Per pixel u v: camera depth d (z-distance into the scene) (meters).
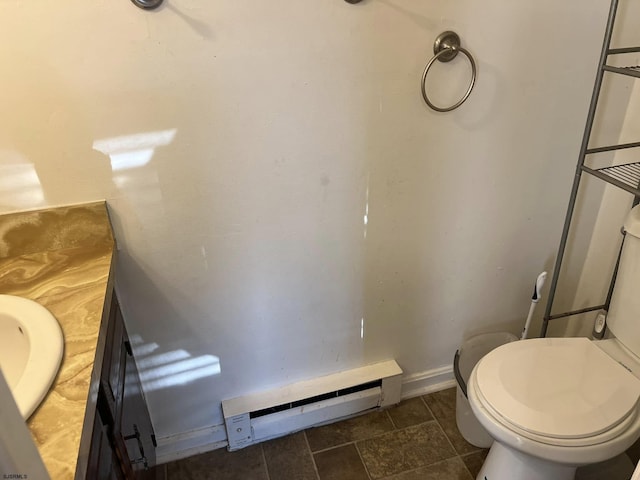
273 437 1.80
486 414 1.33
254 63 1.23
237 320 1.59
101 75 1.14
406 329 1.84
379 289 1.71
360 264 1.63
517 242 1.79
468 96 1.43
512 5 1.37
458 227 1.68
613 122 1.66
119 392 1.17
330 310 1.69
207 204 1.37
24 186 1.20
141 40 1.13
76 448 0.74
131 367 1.39
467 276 1.80
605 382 1.36
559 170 1.69
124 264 1.39
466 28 1.36
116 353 1.20
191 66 1.19
